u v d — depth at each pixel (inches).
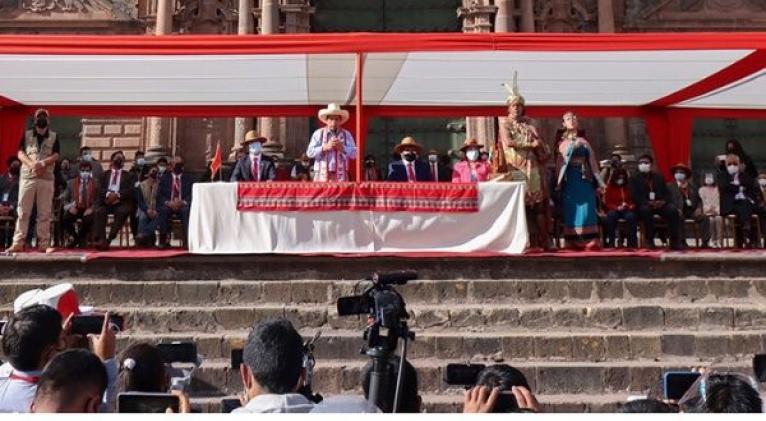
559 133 564.4
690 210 677.9
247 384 161.3
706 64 543.5
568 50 494.0
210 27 952.3
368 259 458.0
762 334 392.5
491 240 482.0
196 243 474.0
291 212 480.1
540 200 524.4
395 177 651.5
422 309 418.3
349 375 363.6
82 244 639.1
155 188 652.1
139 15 974.4
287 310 412.8
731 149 701.9
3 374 192.9
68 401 146.1
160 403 153.6
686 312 415.8
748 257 456.1
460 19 959.0
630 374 367.2
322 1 967.6
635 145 965.8
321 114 564.1
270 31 899.4
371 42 492.7
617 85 629.3
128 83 619.8
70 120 959.0
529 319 414.3
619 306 418.9
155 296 435.5
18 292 433.4
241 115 736.3
